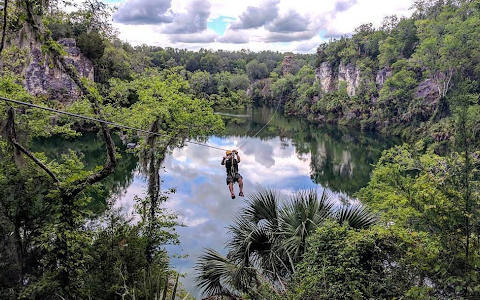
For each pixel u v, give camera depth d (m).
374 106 80.88
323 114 97.62
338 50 115.81
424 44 62.41
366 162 43.00
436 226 5.00
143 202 11.94
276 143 57.31
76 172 9.38
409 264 5.43
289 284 6.66
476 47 52.91
